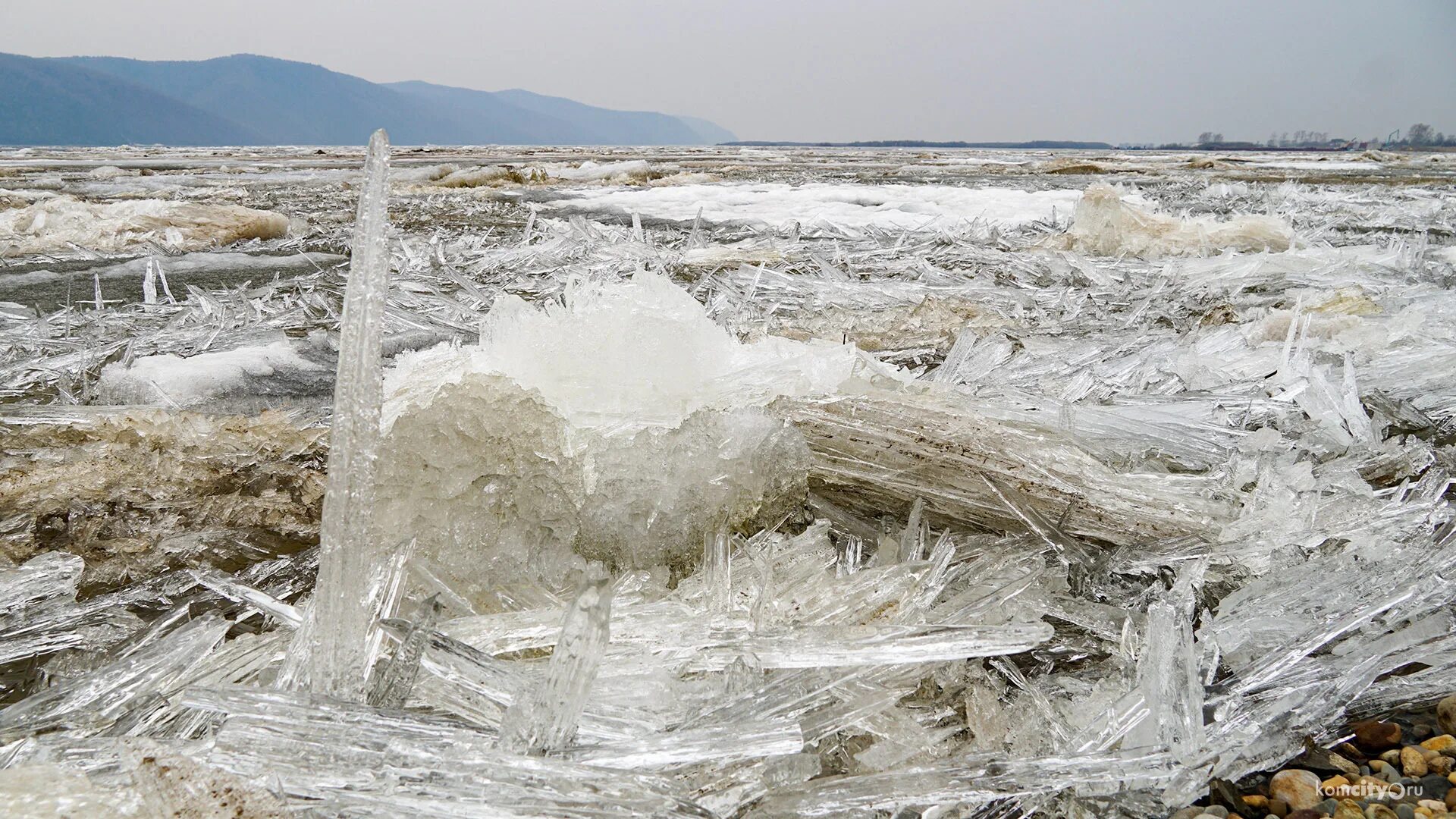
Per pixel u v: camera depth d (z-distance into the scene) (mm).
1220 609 1769
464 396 1860
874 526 2180
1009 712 1477
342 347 1268
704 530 1882
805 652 1370
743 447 2016
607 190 18031
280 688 1289
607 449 1962
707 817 1047
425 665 1312
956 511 2146
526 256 7410
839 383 2586
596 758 1137
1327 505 2096
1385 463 2590
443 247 7828
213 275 6871
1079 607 1764
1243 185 17406
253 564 2000
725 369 2617
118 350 4152
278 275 6840
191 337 4414
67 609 1687
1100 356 4027
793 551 1896
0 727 1228
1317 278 6148
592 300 2643
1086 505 2102
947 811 1218
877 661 1360
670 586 1851
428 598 1544
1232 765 1337
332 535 1265
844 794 1181
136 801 969
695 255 7785
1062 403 2918
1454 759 1389
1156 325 5094
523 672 1284
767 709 1302
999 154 69062
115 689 1321
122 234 8555
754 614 1583
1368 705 1502
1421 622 1632
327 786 1064
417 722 1176
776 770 1218
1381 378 3582
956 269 7320
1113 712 1408
